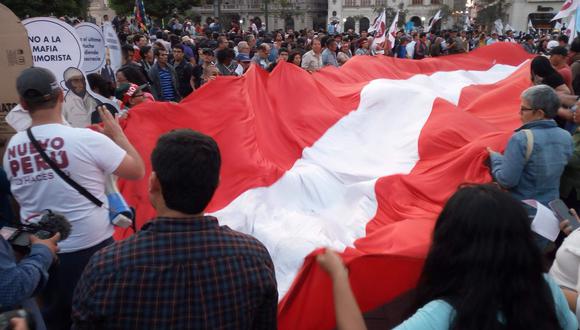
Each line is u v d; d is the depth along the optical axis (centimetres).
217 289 164
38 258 215
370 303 321
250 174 461
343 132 552
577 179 405
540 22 5588
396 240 335
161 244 162
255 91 539
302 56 1069
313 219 415
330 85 690
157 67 811
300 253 358
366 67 755
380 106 573
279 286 345
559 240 406
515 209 152
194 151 166
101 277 158
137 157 294
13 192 274
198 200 166
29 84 259
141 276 158
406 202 429
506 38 2641
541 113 344
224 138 488
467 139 495
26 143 262
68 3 2358
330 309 307
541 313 147
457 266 152
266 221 418
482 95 637
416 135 528
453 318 148
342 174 485
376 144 544
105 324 160
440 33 2327
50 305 282
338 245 369
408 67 783
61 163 261
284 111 559
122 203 299
